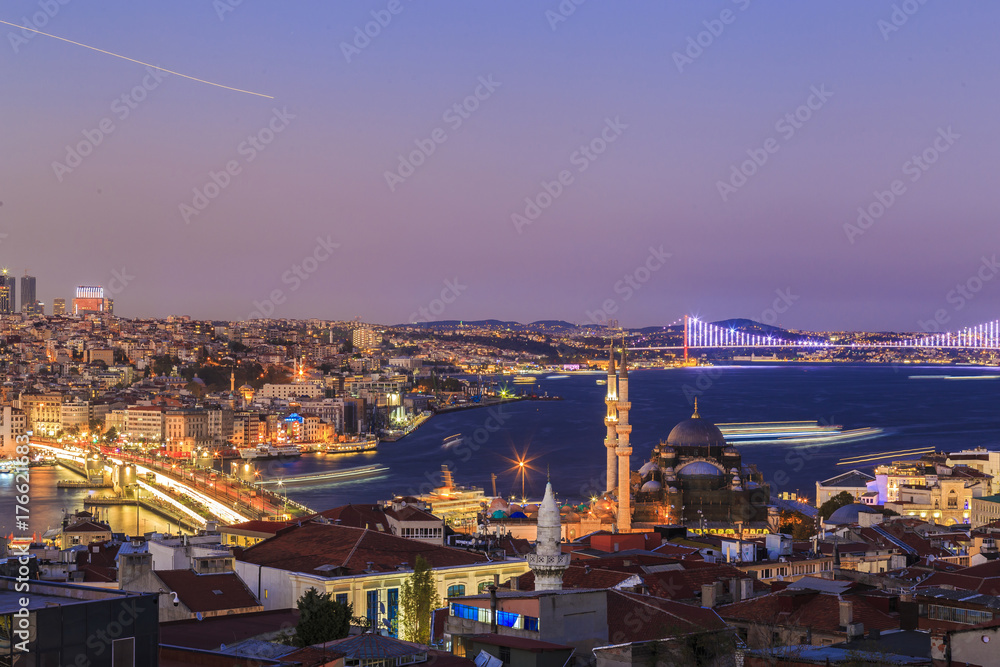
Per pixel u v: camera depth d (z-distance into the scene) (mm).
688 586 128375
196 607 130250
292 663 82250
